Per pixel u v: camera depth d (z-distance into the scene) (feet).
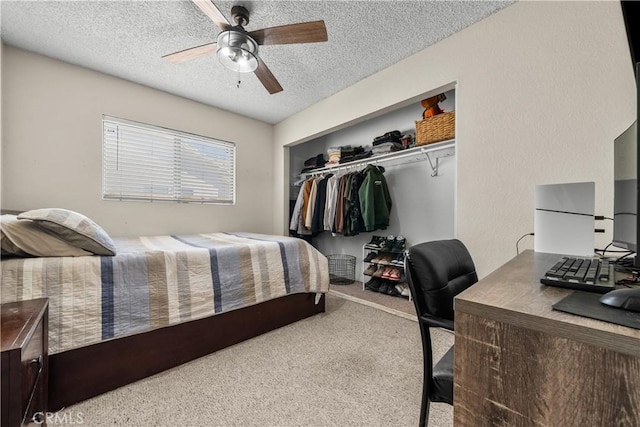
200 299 5.59
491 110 6.09
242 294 6.27
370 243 11.25
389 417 3.97
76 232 4.54
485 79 6.19
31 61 7.39
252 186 12.42
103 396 4.37
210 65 8.09
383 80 8.32
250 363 5.38
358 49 7.33
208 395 4.42
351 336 6.60
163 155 9.84
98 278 4.49
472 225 6.37
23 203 7.32
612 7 4.75
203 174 10.92
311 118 11.00
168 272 5.26
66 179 7.94
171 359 5.21
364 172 10.30
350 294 10.12
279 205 12.89
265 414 4.02
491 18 6.10
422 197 10.30
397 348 5.99
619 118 4.66
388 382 4.78
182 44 7.07
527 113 5.60
